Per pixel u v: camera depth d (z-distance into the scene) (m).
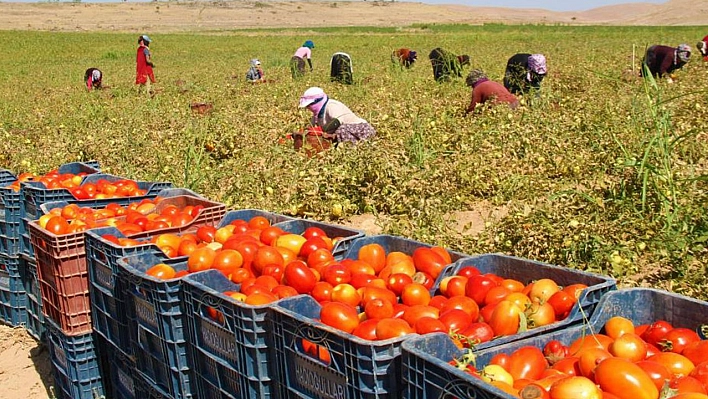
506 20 153.62
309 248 4.93
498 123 12.04
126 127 14.63
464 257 4.66
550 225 6.90
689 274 6.02
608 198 7.98
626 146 9.88
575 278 4.09
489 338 3.58
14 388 6.04
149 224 5.80
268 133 13.37
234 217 6.02
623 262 6.24
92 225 5.76
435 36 63.16
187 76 30.70
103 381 5.48
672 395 2.93
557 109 13.83
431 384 2.90
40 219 5.82
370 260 4.83
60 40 70.19
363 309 4.18
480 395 2.70
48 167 11.52
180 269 4.97
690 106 12.64
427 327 3.54
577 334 3.61
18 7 154.38
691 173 8.25
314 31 93.38
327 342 3.26
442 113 13.27
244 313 3.62
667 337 3.50
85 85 28.88
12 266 6.84
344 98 18.34
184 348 4.22
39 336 6.66
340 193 9.17
